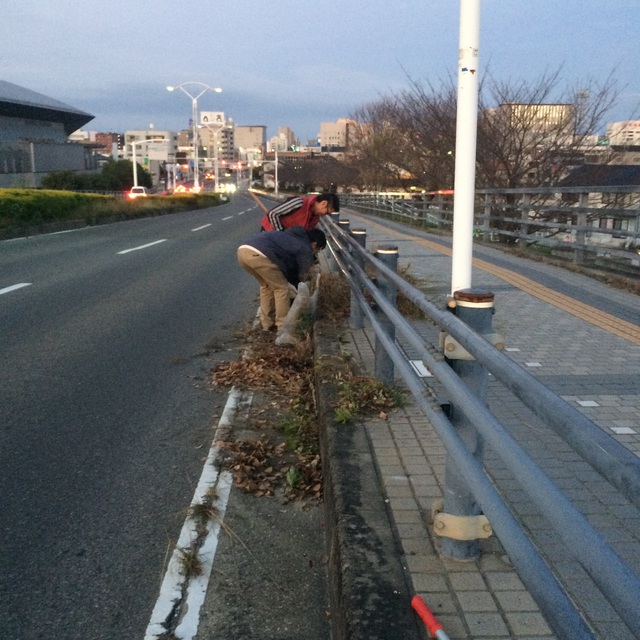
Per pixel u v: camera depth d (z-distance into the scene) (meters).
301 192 91.38
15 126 77.56
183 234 23.48
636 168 20.61
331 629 2.88
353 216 34.44
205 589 3.18
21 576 3.27
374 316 5.04
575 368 5.90
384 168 43.12
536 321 7.86
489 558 2.85
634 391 5.26
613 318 8.01
